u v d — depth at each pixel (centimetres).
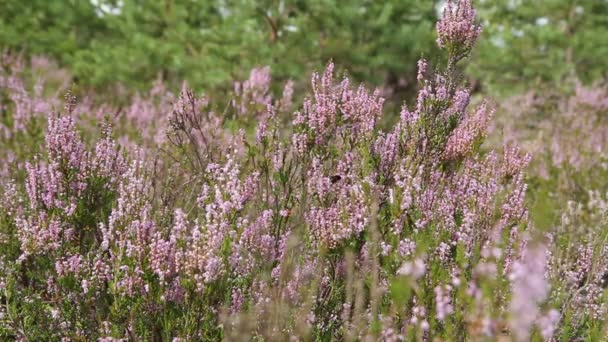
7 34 1520
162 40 1388
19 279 376
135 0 1463
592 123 939
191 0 1439
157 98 1009
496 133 567
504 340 204
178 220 296
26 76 985
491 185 363
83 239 367
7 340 346
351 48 1248
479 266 235
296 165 367
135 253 297
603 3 1867
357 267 311
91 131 666
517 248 256
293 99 619
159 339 310
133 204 325
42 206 362
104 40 1650
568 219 498
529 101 1115
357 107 371
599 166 703
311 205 350
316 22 1305
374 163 337
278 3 1308
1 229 383
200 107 531
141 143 584
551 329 211
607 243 401
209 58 1262
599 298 348
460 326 238
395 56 1291
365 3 1343
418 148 350
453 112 366
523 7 1894
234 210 310
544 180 667
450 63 376
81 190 363
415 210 314
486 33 1788
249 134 538
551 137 895
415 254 268
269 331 281
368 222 306
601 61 1659
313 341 301
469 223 310
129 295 297
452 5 375
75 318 326
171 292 300
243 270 316
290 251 321
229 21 1315
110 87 1319
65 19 1658
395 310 262
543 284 200
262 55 1221
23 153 564
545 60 1611
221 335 288
